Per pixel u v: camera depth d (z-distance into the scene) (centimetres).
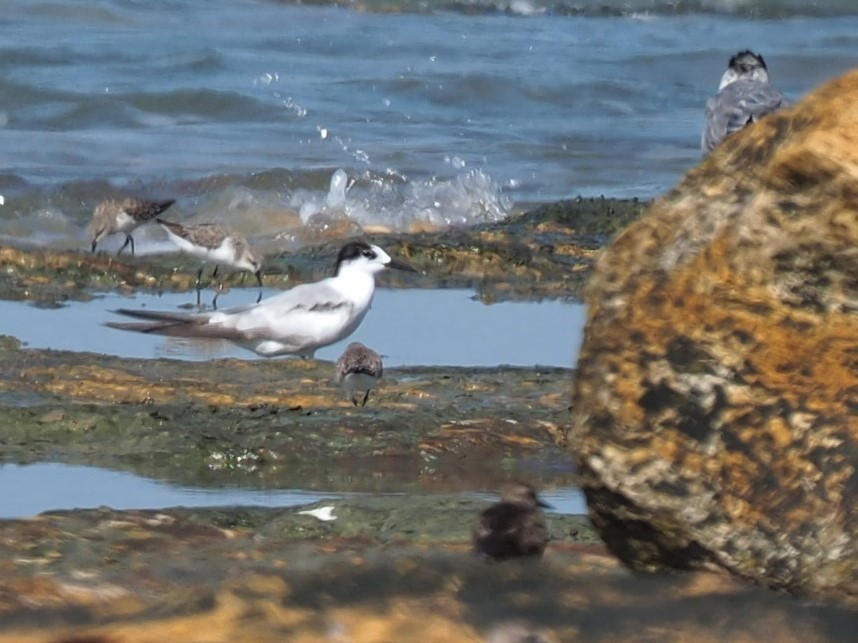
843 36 4553
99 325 1811
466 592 866
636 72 3856
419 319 1856
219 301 1992
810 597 853
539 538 936
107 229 2217
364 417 1402
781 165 834
